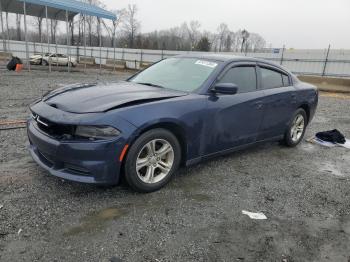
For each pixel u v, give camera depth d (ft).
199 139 13.25
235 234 9.93
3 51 101.60
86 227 9.64
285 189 13.62
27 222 9.66
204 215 10.89
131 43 195.31
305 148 20.12
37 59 98.68
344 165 17.39
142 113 11.22
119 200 11.41
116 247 8.82
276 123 17.65
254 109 15.60
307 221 11.10
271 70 17.61
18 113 24.49
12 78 51.52
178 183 13.26
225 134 14.42
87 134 10.44
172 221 10.35
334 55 77.05
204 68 14.82
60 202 10.96
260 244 9.53
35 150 12.50
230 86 13.23
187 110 12.51
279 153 18.66
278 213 11.49
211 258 8.70
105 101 11.55
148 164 11.93
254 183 13.96
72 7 70.69
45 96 13.21
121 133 10.66
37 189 11.77
